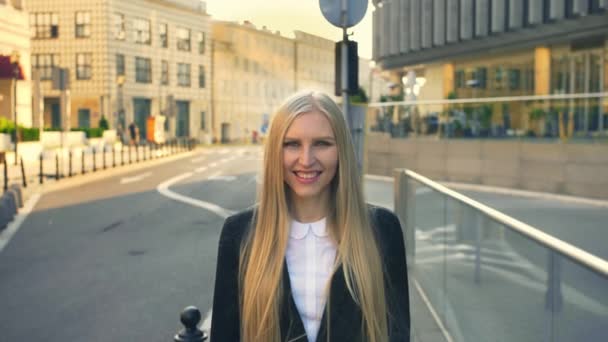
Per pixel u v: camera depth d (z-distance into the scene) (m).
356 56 9.56
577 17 21.48
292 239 2.14
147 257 9.34
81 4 55.88
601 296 2.20
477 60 31.28
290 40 82.50
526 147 16.95
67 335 5.88
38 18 56.75
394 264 2.15
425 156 19.67
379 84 77.62
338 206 2.12
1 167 25.12
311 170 2.10
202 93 68.31
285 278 2.08
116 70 57.03
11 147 27.39
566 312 2.58
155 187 19.39
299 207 2.18
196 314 3.25
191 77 66.75
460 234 4.82
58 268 8.65
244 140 75.88
